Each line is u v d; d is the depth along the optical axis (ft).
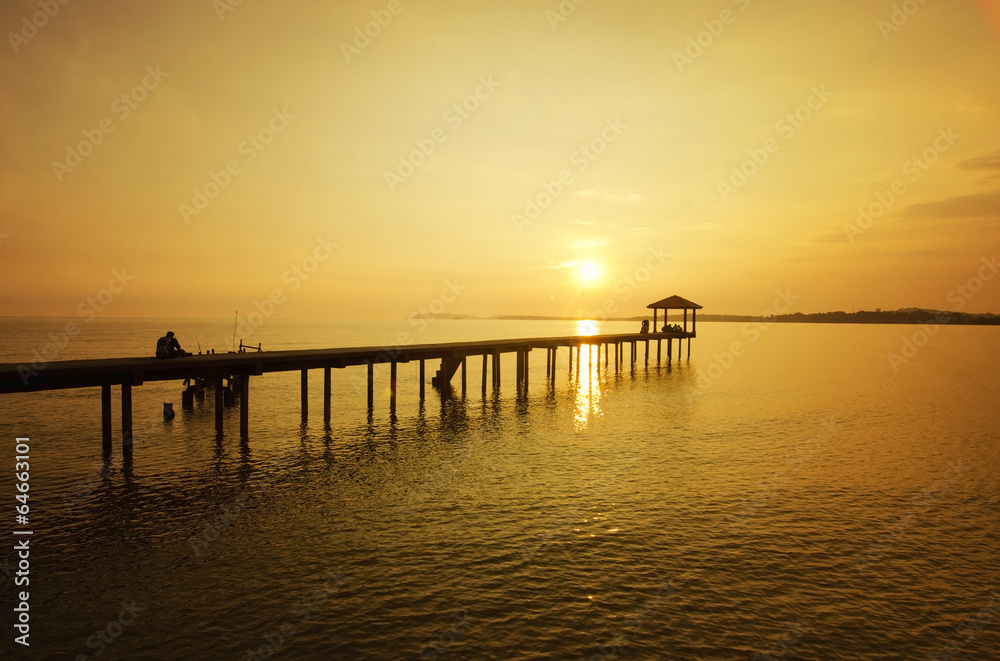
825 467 54.95
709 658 24.90
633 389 115.55
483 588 30.73
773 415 84.69
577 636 26.40
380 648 25.29
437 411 87.04
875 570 33.19
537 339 115.75
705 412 87.30
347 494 46.44
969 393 110.93
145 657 24.44
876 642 26.16
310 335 382.63
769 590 30.78
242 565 33.30
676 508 43.16
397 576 32.01
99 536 37.50
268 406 91.40
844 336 491.72
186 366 57.77
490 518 40.98
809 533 38.47
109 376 52.54
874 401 99.76
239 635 26.18
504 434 70.44
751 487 48.44
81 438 66.08
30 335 359.05
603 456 59.00
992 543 37.09
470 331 501.97
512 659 24.66
